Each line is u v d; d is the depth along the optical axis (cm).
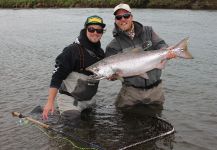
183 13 1392
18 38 844
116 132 267
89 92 283
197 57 549
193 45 660
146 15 1327
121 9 294
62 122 283
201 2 1678
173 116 296
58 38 824
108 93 367
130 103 317
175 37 762
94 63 271
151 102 316
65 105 284
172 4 1748
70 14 1513
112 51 306
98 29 268
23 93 372
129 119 292
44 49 675
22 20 1323
